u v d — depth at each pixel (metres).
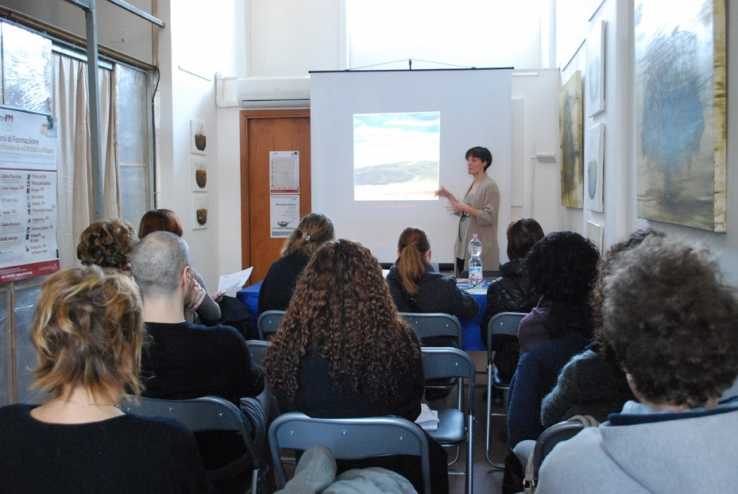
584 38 4.48
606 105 3.84
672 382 0.81
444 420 2.19
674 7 2.53
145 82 5.02
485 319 2.90
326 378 1.54
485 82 5.31
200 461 1.09
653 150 2.86
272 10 6.82
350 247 1.60
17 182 3.15
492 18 6.63
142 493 0.98
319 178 5.53
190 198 5.50
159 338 1.67
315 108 5.49
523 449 1.59
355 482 1.25
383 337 1.53
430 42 6.71
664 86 2.68
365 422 1.44
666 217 2.68
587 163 4.37
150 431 1.02
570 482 0.82
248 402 2.13
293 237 3.03
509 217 5.32
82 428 0.99
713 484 0.69
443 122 5.37
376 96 5.43
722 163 2.09
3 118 3.03
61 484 0.95
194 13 5.50
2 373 3.21
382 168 5.46
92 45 3.63
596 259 1.82
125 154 4.73
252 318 3.47
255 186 6.21
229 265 6.24
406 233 3.08
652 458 0.72
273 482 2.19
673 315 0.81
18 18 3.49
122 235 2.42
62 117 3.96
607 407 1.33
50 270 3.43
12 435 0.98
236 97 6.06
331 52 6.75
